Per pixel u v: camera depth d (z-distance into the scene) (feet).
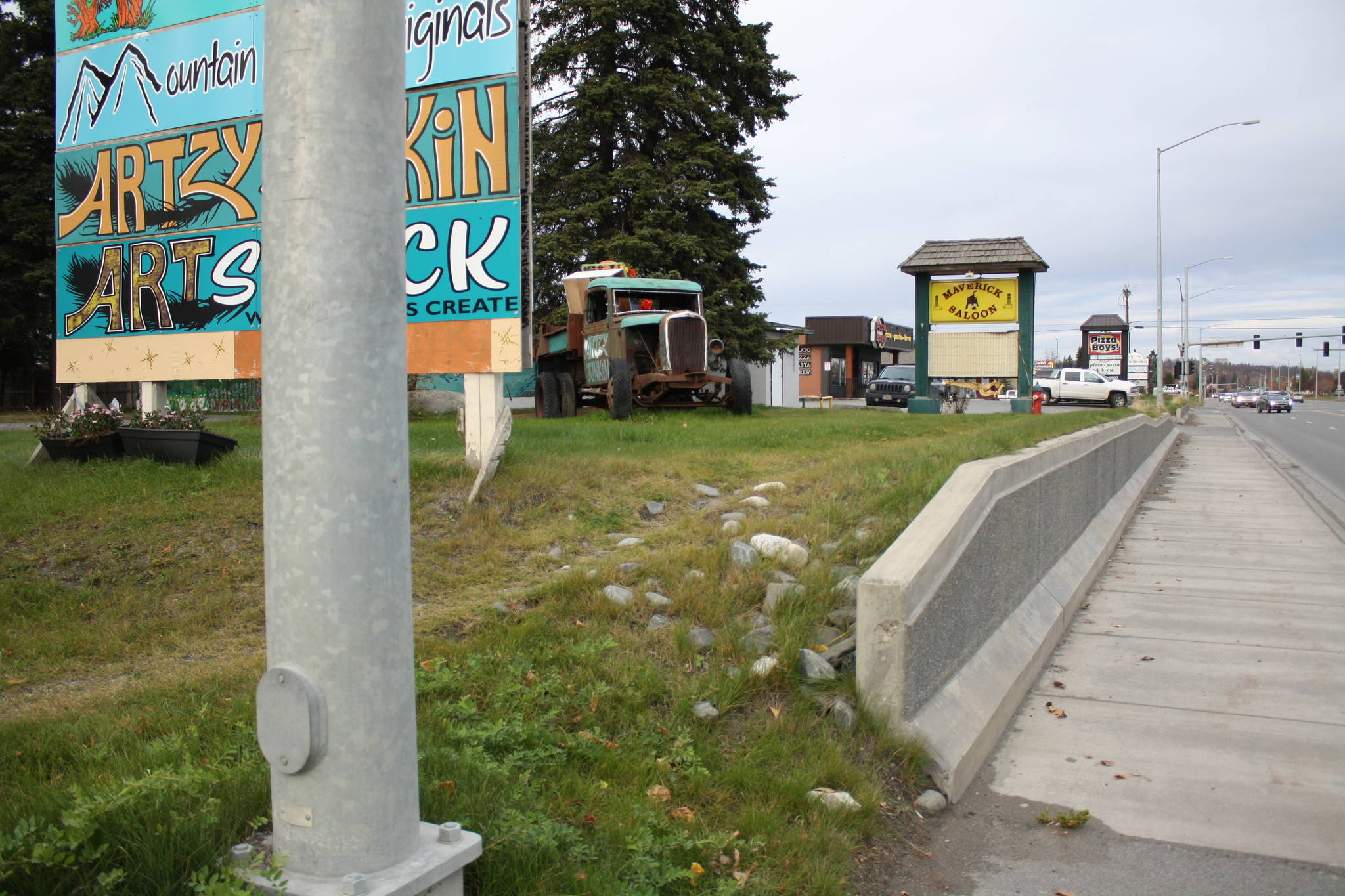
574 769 11.94
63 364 32.71
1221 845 12.26
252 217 29.84
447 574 20.93
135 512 23.75
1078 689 18.40
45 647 17.25
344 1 7.25
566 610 17.69
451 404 61.41
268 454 7.44
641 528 24.71
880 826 12.10
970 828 12.72
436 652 15.90
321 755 7.27
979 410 117.91
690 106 75.87
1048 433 40.98
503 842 9.27
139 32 31.17
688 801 11.81
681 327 52.54
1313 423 142.82
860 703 13.80
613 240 73.82
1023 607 20.42
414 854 7.77
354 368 7.29
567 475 27.50
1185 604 25.14
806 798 11.91
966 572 16.31
